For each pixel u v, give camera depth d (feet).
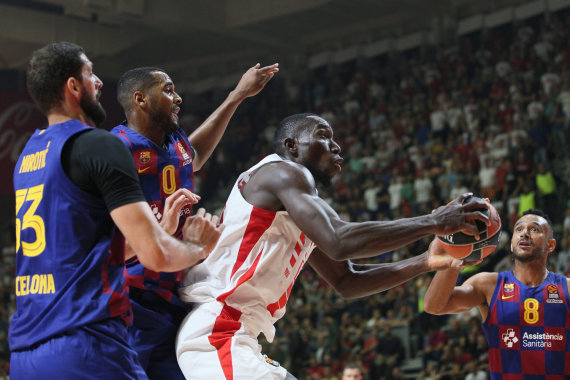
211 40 62.03
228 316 8.53
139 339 8.63
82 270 6.67
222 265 8.74
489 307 12.92
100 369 6.55
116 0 53.21
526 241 12.66
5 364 40.60
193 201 7.69
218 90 67.21
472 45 54.34
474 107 45.37
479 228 8.22
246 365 8.23
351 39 61.62
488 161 39.45
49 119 7.24
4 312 48.21
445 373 30.25
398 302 35.19
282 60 64.85
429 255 9.47
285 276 8.86
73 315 6.55
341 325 36.76
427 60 55.01
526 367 12.48
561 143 39.60
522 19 52.34
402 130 48.93
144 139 9.07
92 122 7.43
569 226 33.60
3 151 56.49
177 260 6.72
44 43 56.49
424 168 43.32
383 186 43.75
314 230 7.84
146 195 9.00
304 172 8.43
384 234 7.54
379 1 54.90
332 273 9.83
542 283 12.75
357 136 51.83
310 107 59.36
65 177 6.71
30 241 6.86
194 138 10.78
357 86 56.90
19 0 57.82
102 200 6.80
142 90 9.20
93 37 58.54
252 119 62.95
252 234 8.61
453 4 55.67
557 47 47.03
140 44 62.54
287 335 37.35
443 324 33.99
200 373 8.31
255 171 8.77
